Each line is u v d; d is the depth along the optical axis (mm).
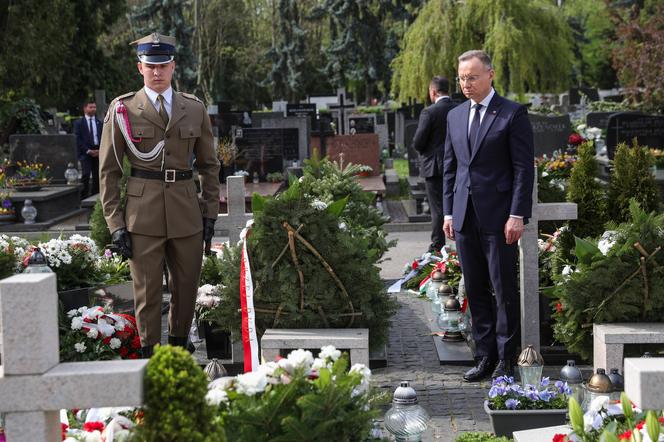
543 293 6754
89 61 33469
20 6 27844
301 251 6020
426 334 8258
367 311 6055
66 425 4020
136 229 6238
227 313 6422
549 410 4984
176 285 6457
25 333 3043
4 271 7172
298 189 6070
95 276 7723
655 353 6125
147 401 3027
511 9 26875
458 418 5820
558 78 27906
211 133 6590
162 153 6270
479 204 6434
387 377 6844
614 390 4734
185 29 40156
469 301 6707
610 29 56469
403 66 27969
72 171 18547
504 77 27734
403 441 4781
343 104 32969
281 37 50219
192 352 7430
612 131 19641
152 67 6250
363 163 20328
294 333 5879
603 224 7402
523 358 5605
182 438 2951
